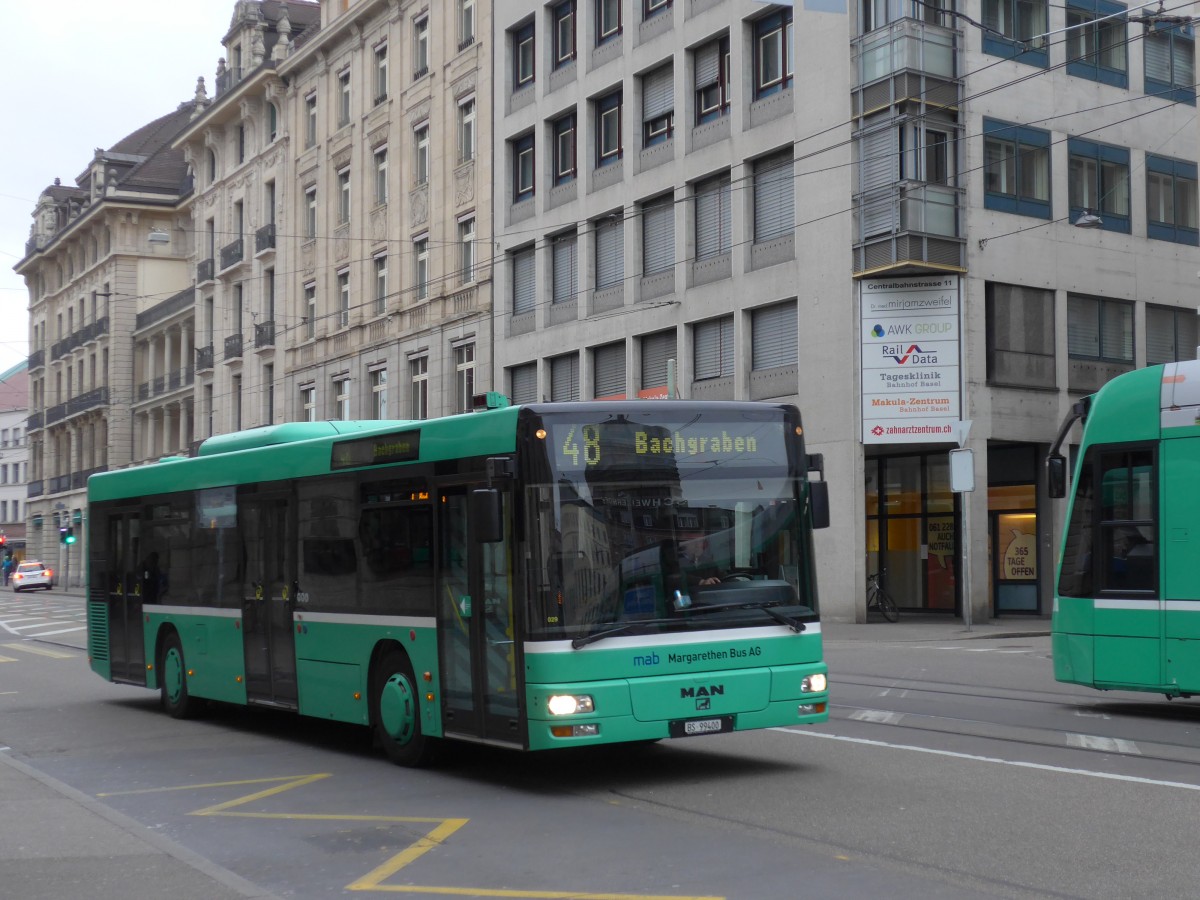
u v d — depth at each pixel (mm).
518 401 40688
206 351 60875
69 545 74125
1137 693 15492
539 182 39531
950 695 15312
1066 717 13297
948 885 6852
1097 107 32094
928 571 31766
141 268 73500
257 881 7566
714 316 33250
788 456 10570
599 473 9914
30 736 14539
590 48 37750
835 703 14672
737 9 32719
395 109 46688
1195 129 34000
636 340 35844
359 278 48594
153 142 80562
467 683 10414
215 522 14703
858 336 29828
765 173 32344
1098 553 13531
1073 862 7258
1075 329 31531
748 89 32656
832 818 8602
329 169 50781
